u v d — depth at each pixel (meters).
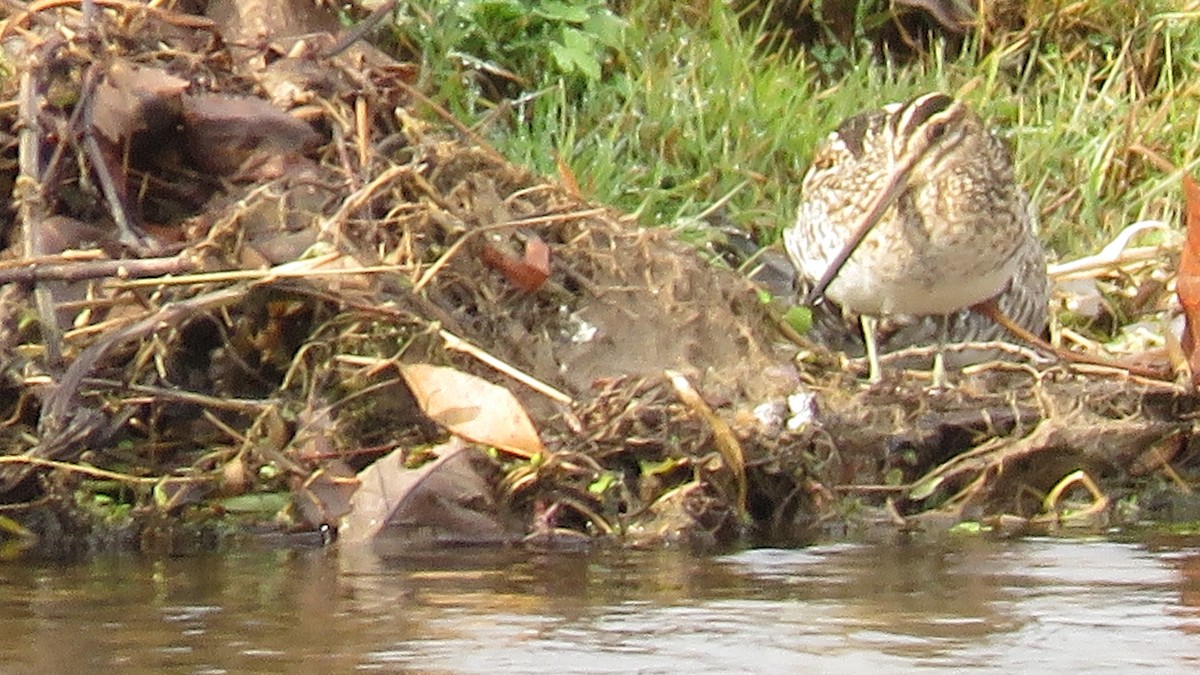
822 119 13.18
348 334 8.82
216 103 9.59
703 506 8.58
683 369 9.66
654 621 6.52
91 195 9.22
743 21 14.22
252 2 10.48
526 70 12.86
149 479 8.27
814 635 6.31
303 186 9.42
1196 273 10.24
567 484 8.52
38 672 5.75
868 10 14.31
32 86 9.17
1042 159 13.36
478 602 6.82
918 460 9.45
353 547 8.04
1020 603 6.87
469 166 10.16
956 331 11.12
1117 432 9.55
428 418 8.74
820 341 11.30
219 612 6.60
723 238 11.92
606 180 11.88
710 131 12.77
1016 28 14.52
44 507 8.12
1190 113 13.97
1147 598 6.97
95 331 8.45
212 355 8.80
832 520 8.95
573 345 9.66
